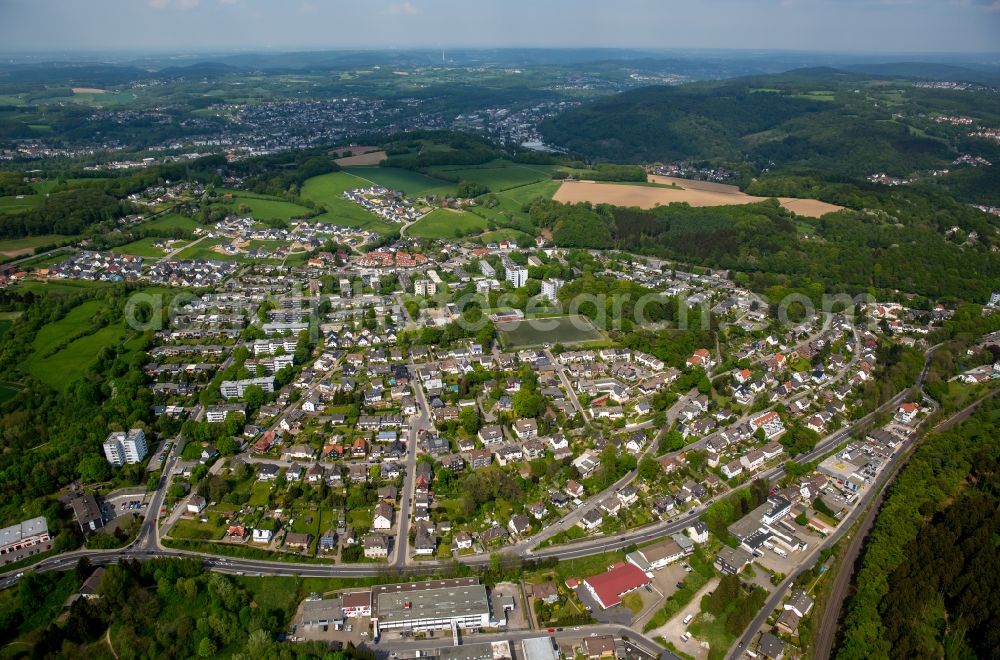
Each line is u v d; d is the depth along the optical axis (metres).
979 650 191.12
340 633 188.88
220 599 195.75
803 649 189.12
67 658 178.38
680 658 183.50
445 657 178.88
